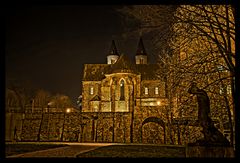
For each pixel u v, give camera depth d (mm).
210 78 20688
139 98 82812
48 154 19312
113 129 54281
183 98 24000
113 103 82500
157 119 51844
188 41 19547
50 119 56875
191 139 40438
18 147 26906
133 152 21234
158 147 29031
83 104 89000
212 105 24234
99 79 89938
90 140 54688
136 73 84062
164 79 27344
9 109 56625
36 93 79500
